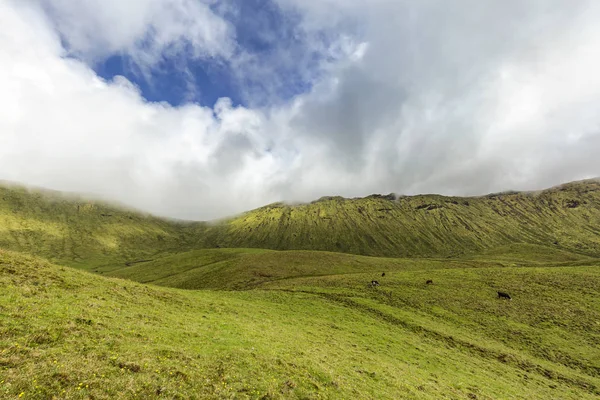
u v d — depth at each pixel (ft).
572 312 179.42
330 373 77.36
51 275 99.09
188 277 395.34
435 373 106.01
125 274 536.01
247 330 101.04
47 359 51.26
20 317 63.57
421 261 516.73
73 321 68.74
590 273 244.22
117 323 75.77
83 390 45.83
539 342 150.71
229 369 64.80
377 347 122.83
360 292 220.23
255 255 444.55
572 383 118.21
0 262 94.58
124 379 51.08
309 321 146.20
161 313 97.30
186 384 55.06
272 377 66.59
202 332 86.99
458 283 238.89
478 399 89.40
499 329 164.25
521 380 114.32
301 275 346.33
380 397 73.15
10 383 42.88
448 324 169.17
